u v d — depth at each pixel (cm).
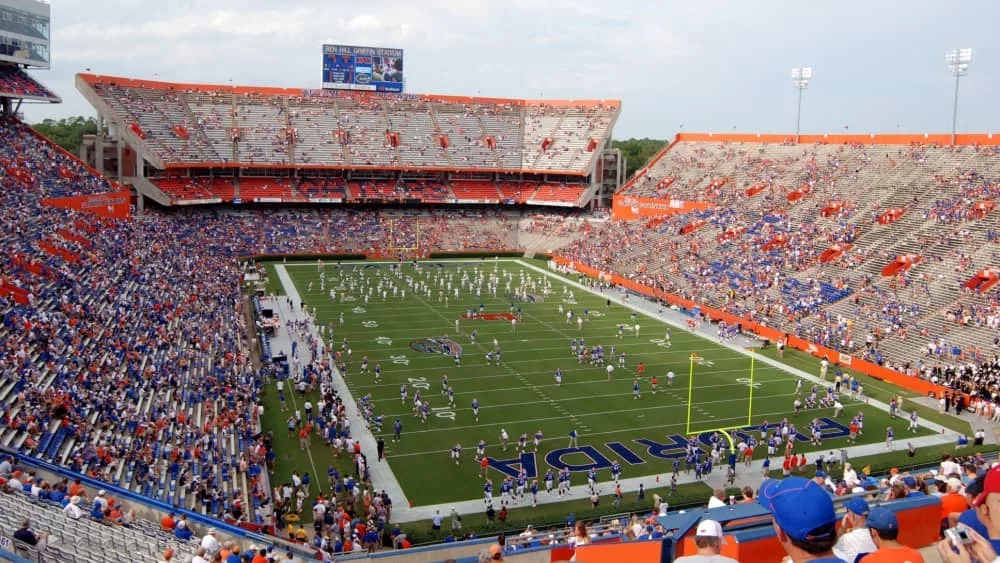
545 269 8550
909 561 411
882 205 6688
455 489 3114
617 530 1691
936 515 834
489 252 9325
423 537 2623
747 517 834
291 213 9400
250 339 5209
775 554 729
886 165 7300
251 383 4003
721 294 6391
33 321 3397
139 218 7769
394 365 4734
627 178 14762
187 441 3017
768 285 6250
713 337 5678
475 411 3856
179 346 4197
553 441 3612
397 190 9894
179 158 8750
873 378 4775
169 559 1478
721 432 3756
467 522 2816
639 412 4012
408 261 8750
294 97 10169
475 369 4694
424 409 3856
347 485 2964
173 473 2705
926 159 7025
